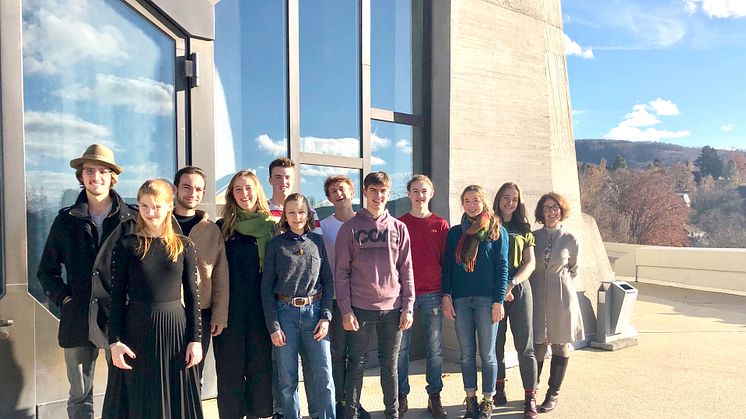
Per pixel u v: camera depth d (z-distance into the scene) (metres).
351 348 3.48
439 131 5.54
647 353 5.81
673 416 3.91
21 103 3.39
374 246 3.45
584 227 6.53
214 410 3.97
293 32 4.91
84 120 3.80
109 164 3.02
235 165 4.67
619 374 4.96
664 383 4.70
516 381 4.75
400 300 3.54
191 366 2.79
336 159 5.17
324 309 3.29
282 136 4.91
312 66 5.08
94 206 3.11
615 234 45.47
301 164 4.97
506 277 3.67
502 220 4.02
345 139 5.30
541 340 4.05
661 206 44.69
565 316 3.98
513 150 5.92
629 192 45.72
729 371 5.09
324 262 3.35
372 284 3.42
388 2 5.68
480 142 5.67
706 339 6.62
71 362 3.12
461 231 3.81
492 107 5.79
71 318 3.00
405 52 5.80
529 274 3.88
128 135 4.00
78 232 3.02
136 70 4.02
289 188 3.73
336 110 5.24
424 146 5.69
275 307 3.19
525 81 6.11
